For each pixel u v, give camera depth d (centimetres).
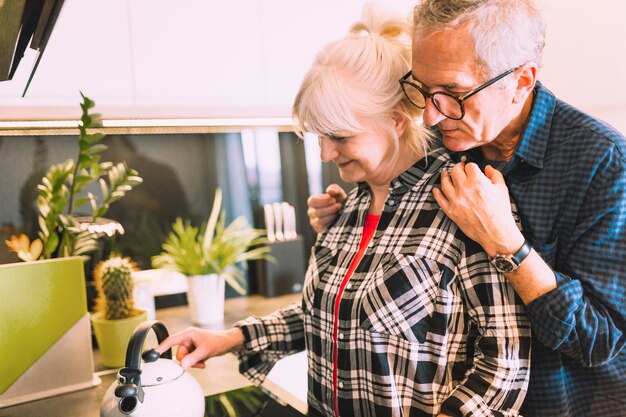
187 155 186
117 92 132
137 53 133
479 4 75
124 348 142
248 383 126
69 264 128
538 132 91
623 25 126
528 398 96
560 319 81
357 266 98
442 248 89
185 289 187
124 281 145
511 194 93
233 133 193
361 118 91
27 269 123
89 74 129
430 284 88
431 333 89
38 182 164
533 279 81
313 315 105
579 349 85
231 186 194
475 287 86
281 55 149
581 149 86
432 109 83
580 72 137
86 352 130
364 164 95
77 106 129
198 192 188
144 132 175
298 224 208
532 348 94
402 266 90
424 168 96
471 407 82
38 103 125
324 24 154
